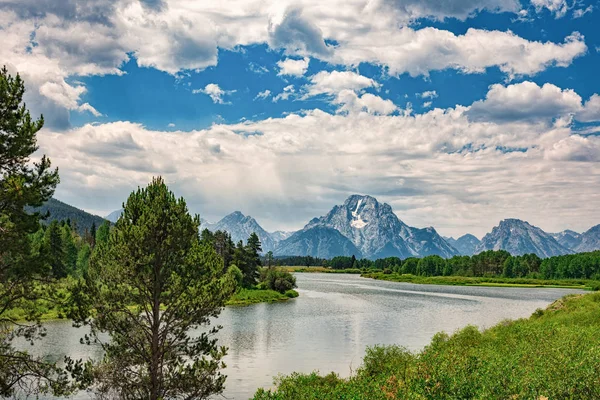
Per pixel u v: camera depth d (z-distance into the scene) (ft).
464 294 437.99
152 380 75.92
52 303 70.95
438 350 100.89
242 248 378.53
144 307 78.43
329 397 75.56
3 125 64.69
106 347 77.46
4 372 65.26
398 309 291.58
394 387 69.10
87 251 325.62
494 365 69.21
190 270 79.10
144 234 75.46
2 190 64.23
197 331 197.06
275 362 142.20
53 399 89.66
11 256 66.18
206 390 78.64
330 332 198.90
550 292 483.51
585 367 59.21
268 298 347.56
